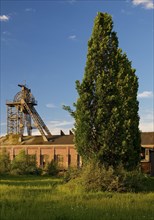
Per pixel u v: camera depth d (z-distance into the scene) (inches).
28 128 3998.5
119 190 881.5
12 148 3740.2
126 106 1103.0
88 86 1018.1
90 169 923.4
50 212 517.0
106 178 895.7
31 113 4005.9
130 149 986.7
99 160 970.7
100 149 972.6
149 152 2498.8
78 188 870.4
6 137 3946.9
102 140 975.6
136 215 502.6
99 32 1064.8
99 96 999.6
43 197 711.7
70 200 668.1
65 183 1005.2
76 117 1017.5
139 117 1263.5
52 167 2335.1
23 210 525.3
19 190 864.3
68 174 1043.9
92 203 623.8
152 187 1000.2
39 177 1941.4
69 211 528.7
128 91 1104.8
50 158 3567.9
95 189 879.7
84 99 1000.9
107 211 534.6
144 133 3353.8
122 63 1077.1
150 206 596.1
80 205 595.8
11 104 4082.2
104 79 1015.6
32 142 3713.1
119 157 981.8
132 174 943.7
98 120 979.3
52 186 1004.6
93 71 1030.4
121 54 1071.6
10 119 4069.9
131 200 677.3
